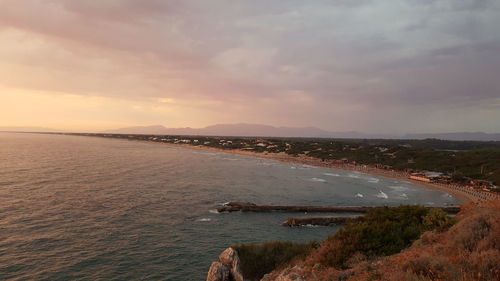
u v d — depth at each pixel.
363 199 63.69
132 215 42.56
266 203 55.56
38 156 123.56
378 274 10.52
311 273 13.90
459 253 10.56
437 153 131.62
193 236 35.88
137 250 30.73
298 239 36.75
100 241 32.38
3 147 174.25
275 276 17.97
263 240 35.78
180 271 26.92
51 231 34.31
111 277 25.12
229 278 21.56
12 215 39.06
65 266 26.44
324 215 49.22
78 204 46.50
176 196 56.84
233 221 43.19
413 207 20.16
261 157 173.88
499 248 10.14
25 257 27.59
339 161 142.38
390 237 15.70
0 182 61.50
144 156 145.00
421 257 10.09
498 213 12.96
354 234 16.19
